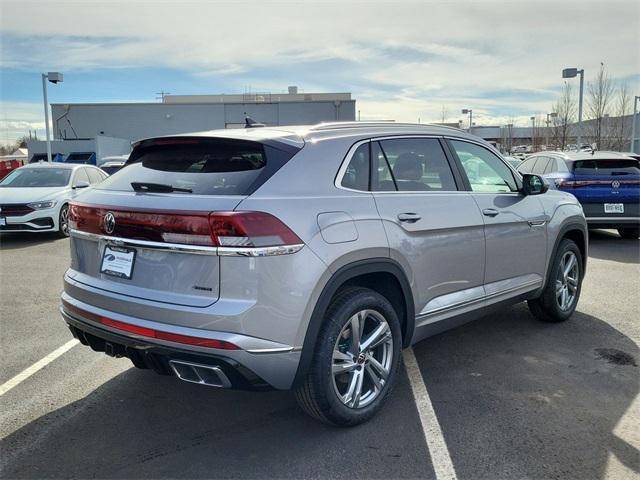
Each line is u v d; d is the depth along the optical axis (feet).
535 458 9.57
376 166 11.37
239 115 134.31
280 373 9.20
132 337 9.52
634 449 9.84
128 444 10.14
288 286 9.07
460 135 13.96
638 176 31.37
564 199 17.11
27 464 9.44
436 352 14.67
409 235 11.30
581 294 20.53
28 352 14.74
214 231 8.78
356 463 9.48
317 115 133.39
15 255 29.07
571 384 12.59
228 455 9.77
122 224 9.80
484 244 13.38
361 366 10.66
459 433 10.42
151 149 11.85
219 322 8.76
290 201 9.46
